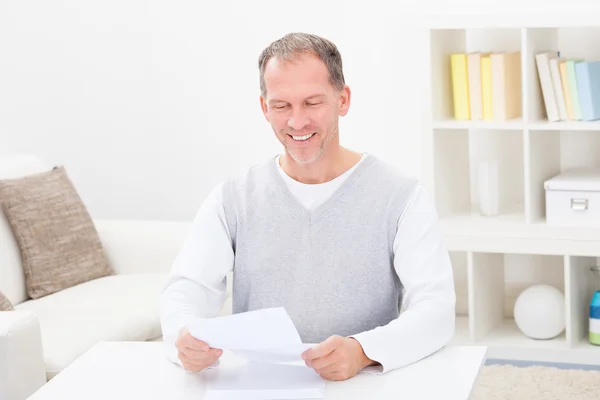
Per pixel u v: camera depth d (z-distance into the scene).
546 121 4.32
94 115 5.09
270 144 4.97
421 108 4.38
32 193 3.99
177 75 5.01
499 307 4.66
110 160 5.12
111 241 4.25
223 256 2.43
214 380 2.13
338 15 4.77
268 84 2.22
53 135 5.06
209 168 5.05
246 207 2.42
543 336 4.35
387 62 4.74
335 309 2.36
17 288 3.88
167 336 2.26
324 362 2.08
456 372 2.12
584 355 4.23
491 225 4.30
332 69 2.23
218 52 4.95
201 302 2.39
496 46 4.65
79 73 5.05
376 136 4.81
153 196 5.13
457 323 4.66
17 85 4.94
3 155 4.89
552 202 4.22
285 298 2.38
